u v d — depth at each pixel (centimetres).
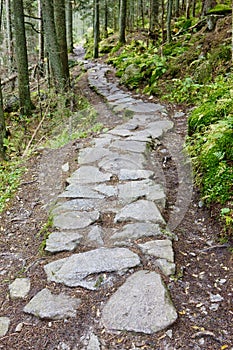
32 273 307
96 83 1151
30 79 1269
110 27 2642
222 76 696
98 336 235
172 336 232
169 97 823
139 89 980
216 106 542
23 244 364
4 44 1677
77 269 294
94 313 253
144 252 311
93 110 839
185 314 250
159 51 1099
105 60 1691
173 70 907
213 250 327
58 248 330
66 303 264
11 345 239
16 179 547
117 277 282
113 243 328
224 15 952
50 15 925
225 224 347
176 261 306
